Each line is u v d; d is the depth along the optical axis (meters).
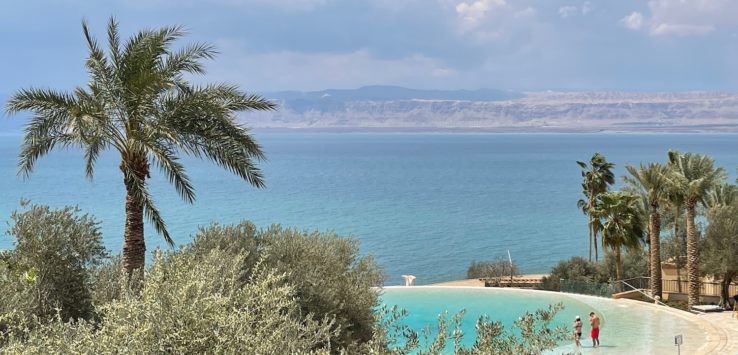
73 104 18.28
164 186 147.00
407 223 100.88
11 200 107.62
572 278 49.94
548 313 10.44
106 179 166.25
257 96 19.83
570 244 83.38
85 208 99.69
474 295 41.44
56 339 8.83
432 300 40.31
